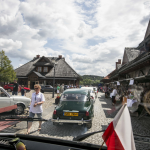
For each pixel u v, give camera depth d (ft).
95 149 4.18
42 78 130.62
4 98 22.13
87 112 16.94
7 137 4.60
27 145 4.17
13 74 98.53
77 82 141.28
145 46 27.81
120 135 3.30
